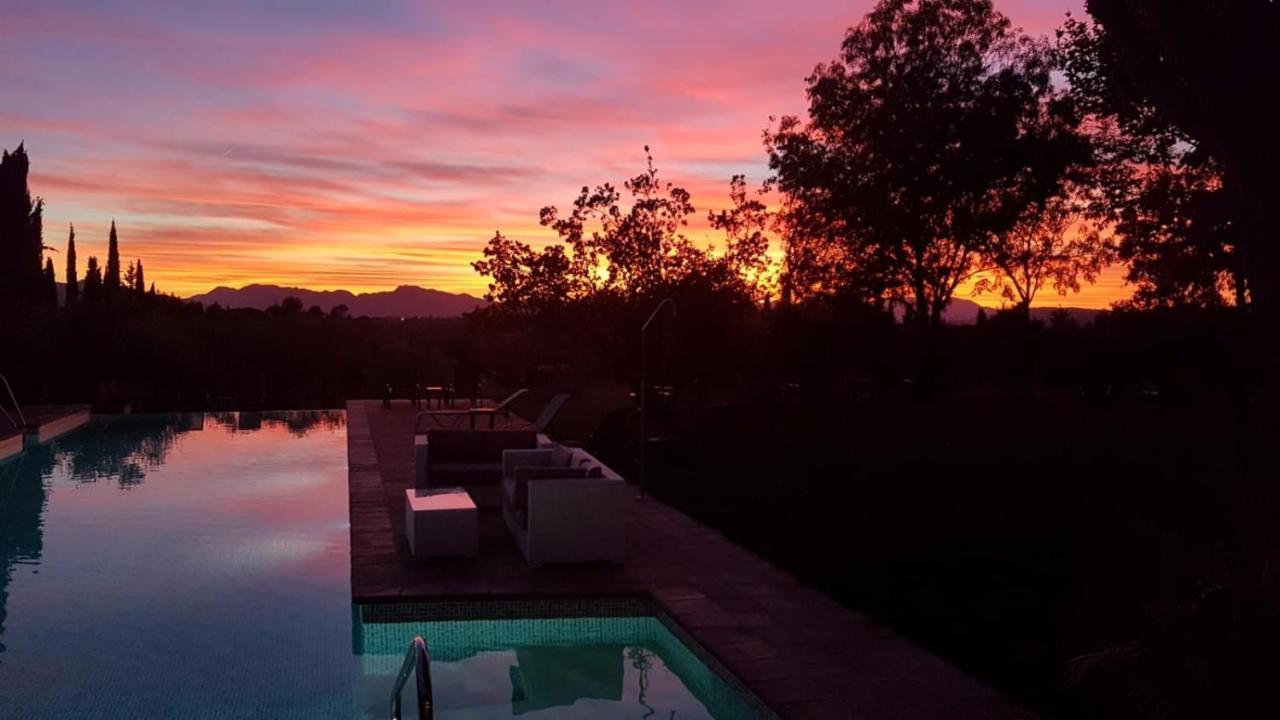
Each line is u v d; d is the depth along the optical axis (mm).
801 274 25812
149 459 13773
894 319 26016
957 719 3984
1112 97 20609
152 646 5570
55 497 10648
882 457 12984
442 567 6711
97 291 28562
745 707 4477
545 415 13273
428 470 8977
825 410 20906
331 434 17109
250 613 6262
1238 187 2770
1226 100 2713
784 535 7742
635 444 13555
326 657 5449
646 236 18953
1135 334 22000
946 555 6965
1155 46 3004
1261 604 3521
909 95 24078
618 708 4828
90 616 6156
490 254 19422
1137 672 3646
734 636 5172
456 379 21078
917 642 5047
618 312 18656
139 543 8336
